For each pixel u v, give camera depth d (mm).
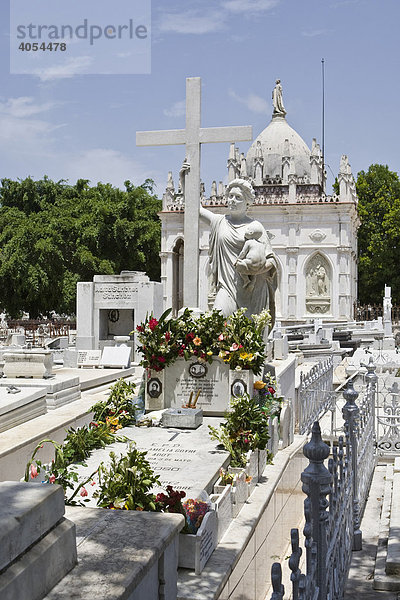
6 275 42500
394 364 18750
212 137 11328
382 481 9555
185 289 11594
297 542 3760
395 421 11367
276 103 58625
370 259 59812
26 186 49219
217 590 4969
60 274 43750
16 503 2602
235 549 5785
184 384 10031
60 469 5863
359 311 52500
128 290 20219
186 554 5250
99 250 47125
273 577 3348
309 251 48000
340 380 19359
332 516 5238
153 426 9289
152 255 51219
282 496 8773
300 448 10688
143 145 11656
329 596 4957
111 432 8547
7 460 8039
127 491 5320
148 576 3129
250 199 11523
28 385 10953
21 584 2391
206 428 9156
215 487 6656
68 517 3498
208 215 11633
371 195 61406
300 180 53281
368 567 6438
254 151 57031
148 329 10180
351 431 7383
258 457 8109
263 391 10023
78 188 53094
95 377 13953
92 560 2934
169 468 7113
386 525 7207
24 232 42625
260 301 11508
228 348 9617
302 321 47719
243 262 10883
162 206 51062
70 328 39375
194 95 11328
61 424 9688
